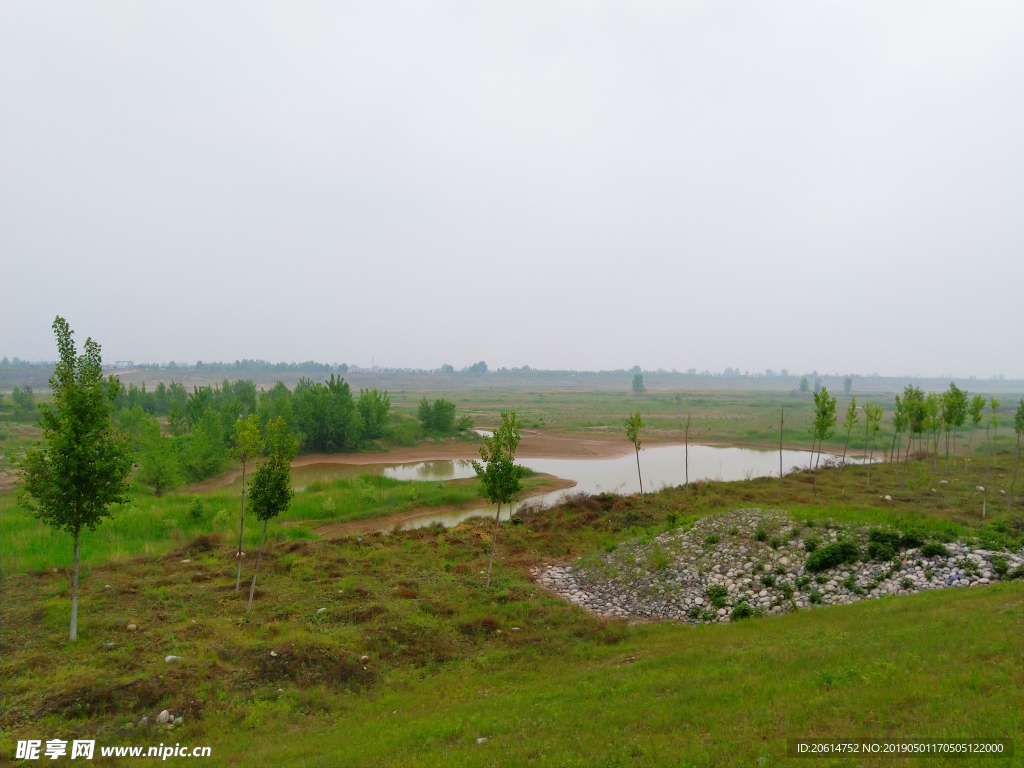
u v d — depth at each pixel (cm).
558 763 934
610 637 1817
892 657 1202
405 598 2094
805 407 14425
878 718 935
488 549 2928
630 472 6131
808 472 4572
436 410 8669
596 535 3189
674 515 3177
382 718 1299
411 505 4050
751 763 850
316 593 2112
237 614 1878
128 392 9938
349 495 4181
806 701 1041
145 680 1357
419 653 1686
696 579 2239
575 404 15750
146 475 4291
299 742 1179
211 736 1216
